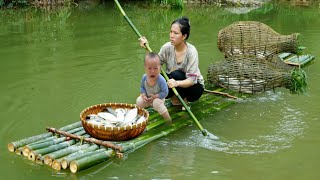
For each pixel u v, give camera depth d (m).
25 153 3.69
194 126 4.33
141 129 3.88
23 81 5.50
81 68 6.06
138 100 4.38
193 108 4.71
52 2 11.45
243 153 3.82
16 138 4.01
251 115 4.61
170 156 3.74
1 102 4.83
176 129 4.22
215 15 10.92
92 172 3.47
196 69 4.47
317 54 7.01
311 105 4.88
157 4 12.34
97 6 11.73
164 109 4.27
